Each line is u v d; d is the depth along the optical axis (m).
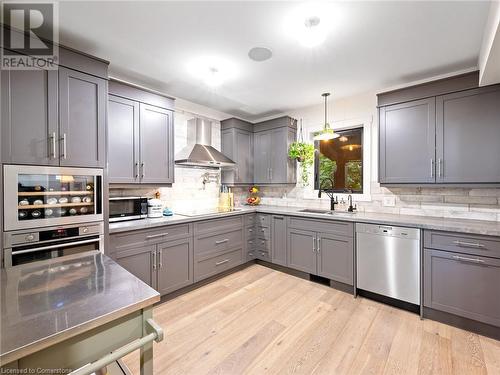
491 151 2.12
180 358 1.69
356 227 2.59
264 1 1.53
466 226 2.03
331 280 2.84
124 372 1.30
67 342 0.71
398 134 2.61
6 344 0.61
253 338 1.90
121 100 2.41
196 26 1.78
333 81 2.76
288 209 3.54
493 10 1.45
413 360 1.66
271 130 3.81
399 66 2.40
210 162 3.12
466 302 1.98
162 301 2.50
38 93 1.71
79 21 1.72
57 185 1.80
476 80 2.17
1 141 1.56
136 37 1.92
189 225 2.73
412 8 1.58
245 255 3.45
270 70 2.48
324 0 1.52
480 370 1.57
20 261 1.64
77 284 0.96
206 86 2.90
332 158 3.56
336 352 1.75
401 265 2.30
